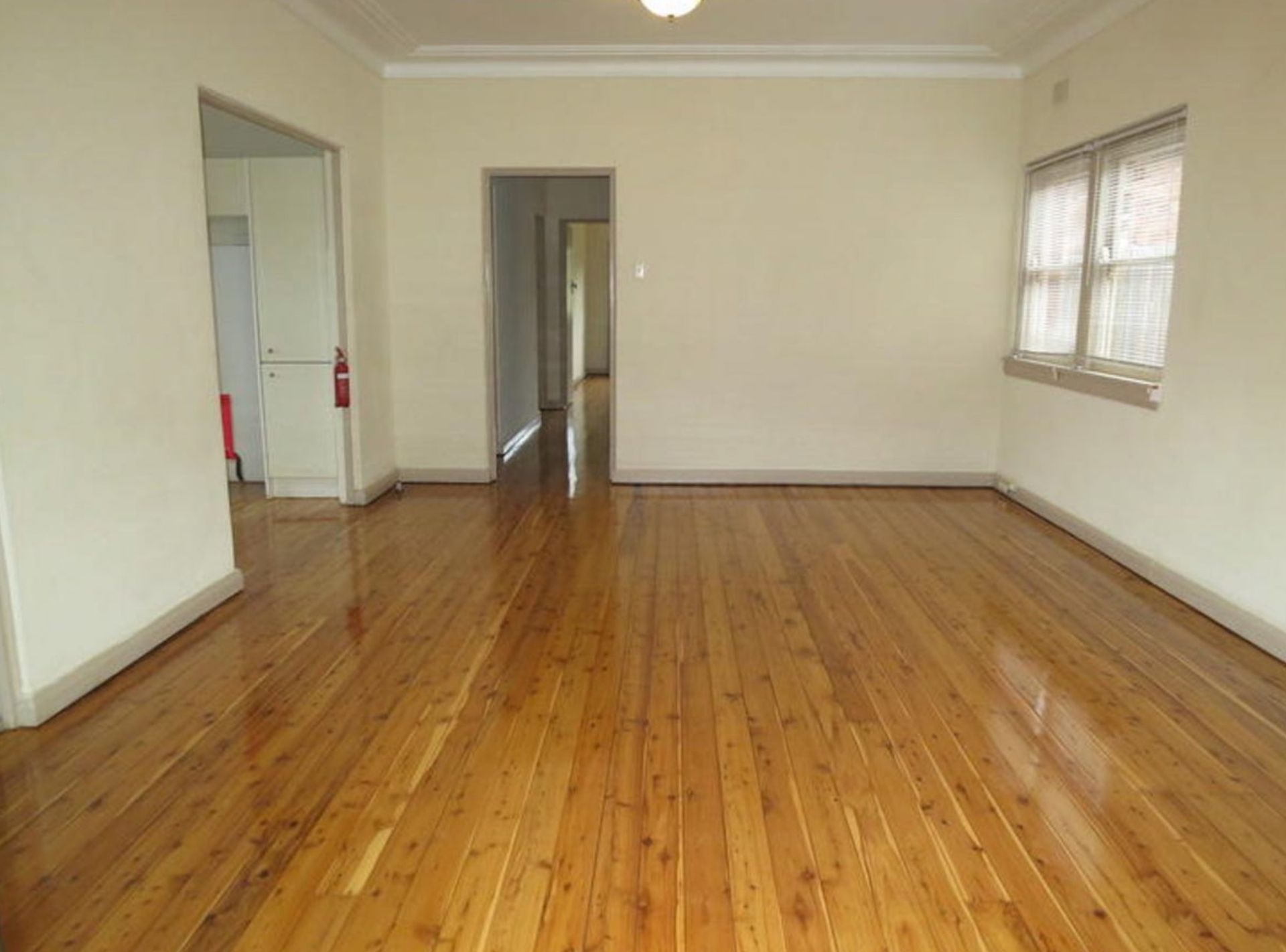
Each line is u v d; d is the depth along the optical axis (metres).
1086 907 2.14
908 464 6.80
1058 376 5.65
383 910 2.12
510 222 8.17
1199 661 3.58
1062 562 4.91
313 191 5.91
